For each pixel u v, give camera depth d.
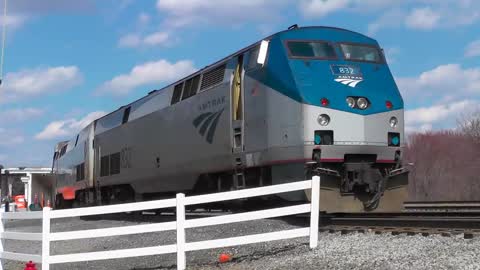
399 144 13.72
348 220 13.17
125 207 10.85
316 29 14.13
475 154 55.94
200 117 16.92
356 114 13.12
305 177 12.67
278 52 13.63
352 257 9.26
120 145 24.14
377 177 13.26
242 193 10.63
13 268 14.30
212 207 17.31
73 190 33.25
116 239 16.44
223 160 15.60
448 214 15.26
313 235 10.48
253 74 14.39
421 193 56.62
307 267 9.20
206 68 17.25
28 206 54.88
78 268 13.04
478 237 9.34
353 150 12.95
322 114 12.81
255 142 14.13
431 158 58.38
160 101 20.22
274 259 10.27
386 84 13.97
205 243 10.55
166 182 19.55
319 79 13.16
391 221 12.19
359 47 14.21
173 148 18.72
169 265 11.39
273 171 13.57
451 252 8.62
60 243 18.02
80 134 32.41
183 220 10.53
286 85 13.20
